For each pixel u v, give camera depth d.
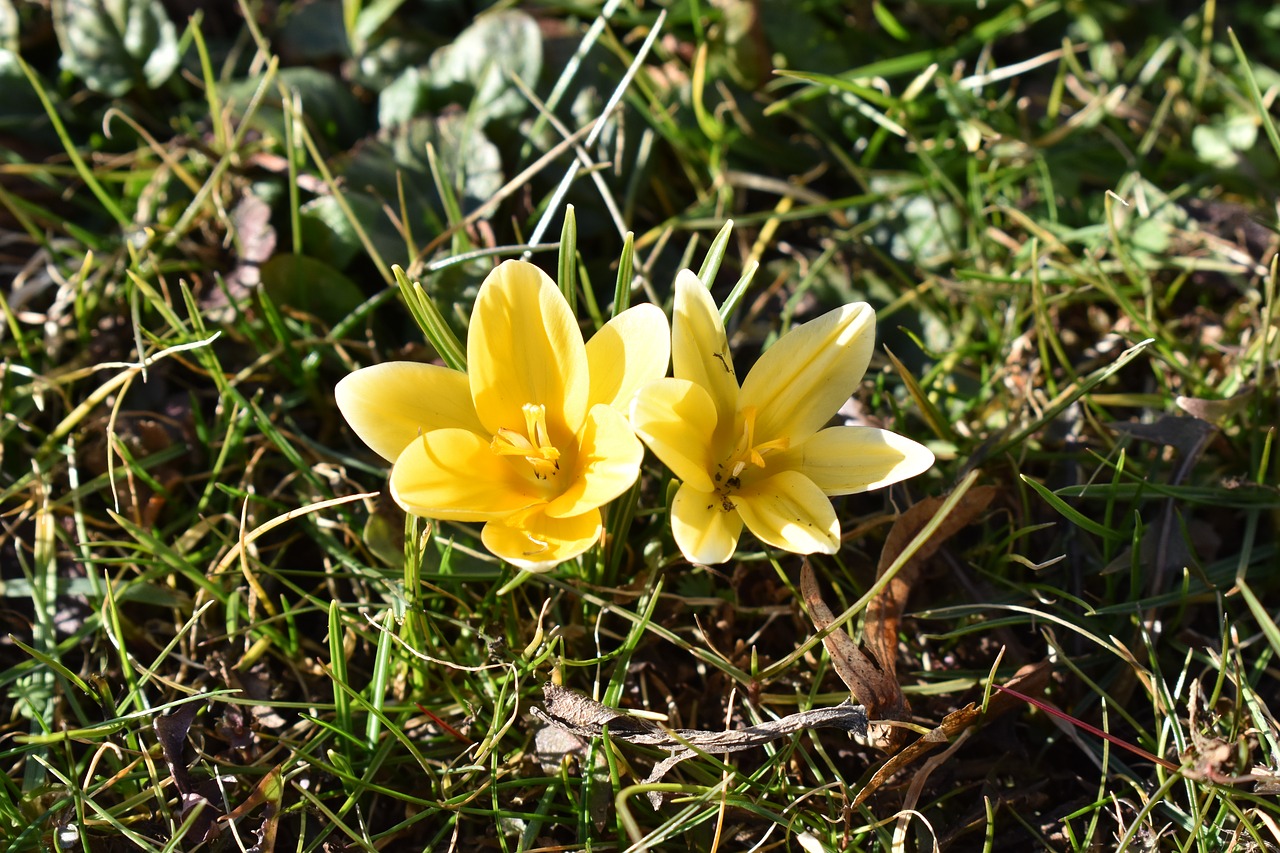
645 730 0.42
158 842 0.43
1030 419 0.48
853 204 0.52
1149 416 0.48
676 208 0.53
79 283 0.49
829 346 0.42
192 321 0.46
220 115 0.51
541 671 0.44
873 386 0.49
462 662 0.45
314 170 0.51
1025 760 0.44
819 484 0.42
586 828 0.43
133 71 0.53
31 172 0.52
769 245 0.52
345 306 0.49
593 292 0.50
